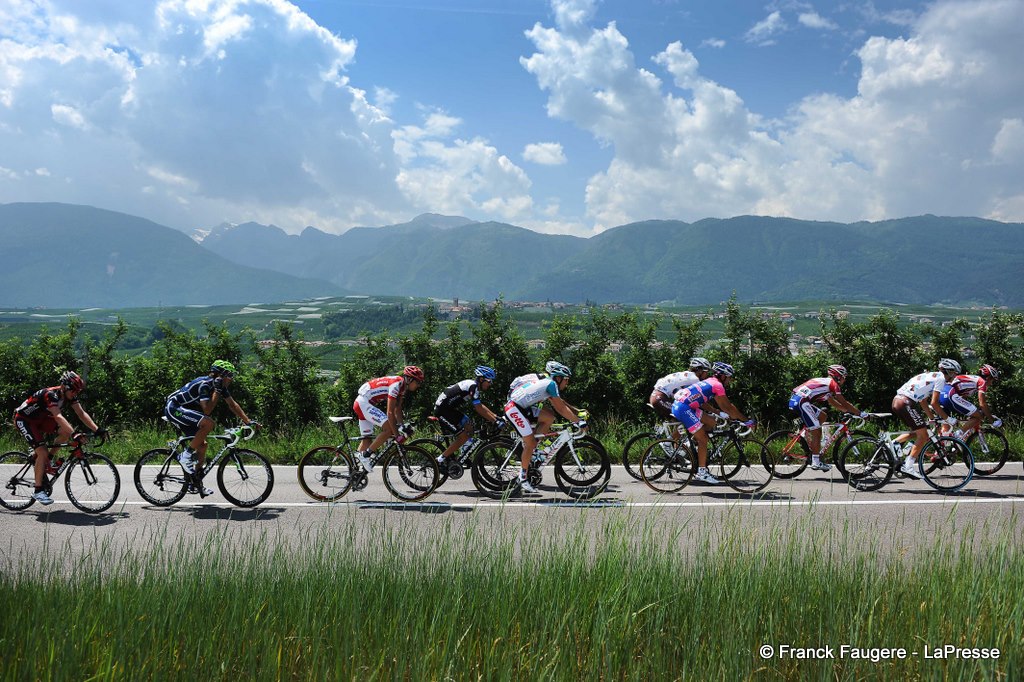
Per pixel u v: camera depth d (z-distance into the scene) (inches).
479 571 174.6
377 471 403.2
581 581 165.8
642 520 282.4
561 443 349.1
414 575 167.3
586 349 580.7
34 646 126.2
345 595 155.3
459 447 354.3
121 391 583.5
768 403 566.3
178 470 332.5
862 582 167.0
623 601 151.8
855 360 577.9
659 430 377.1
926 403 376.5
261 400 578.2
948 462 366.9
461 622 144.6
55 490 347.6
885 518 295.1
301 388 581.0
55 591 154.6
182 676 124.2
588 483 363.6
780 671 132.0
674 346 581.3
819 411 383.2
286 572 171.2
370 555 185.6
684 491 358.3
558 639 134.7
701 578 169.2
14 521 290.4
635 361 579.5
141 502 326.6
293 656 133.8
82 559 177.0
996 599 152.3
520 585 165.2
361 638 137.4
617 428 542.6
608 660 128.0
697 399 360.2
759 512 306.3
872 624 143.0
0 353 571.5
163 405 583.5
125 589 157.9
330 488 337.7
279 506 319.9
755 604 148.8
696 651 133.7
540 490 357.1
